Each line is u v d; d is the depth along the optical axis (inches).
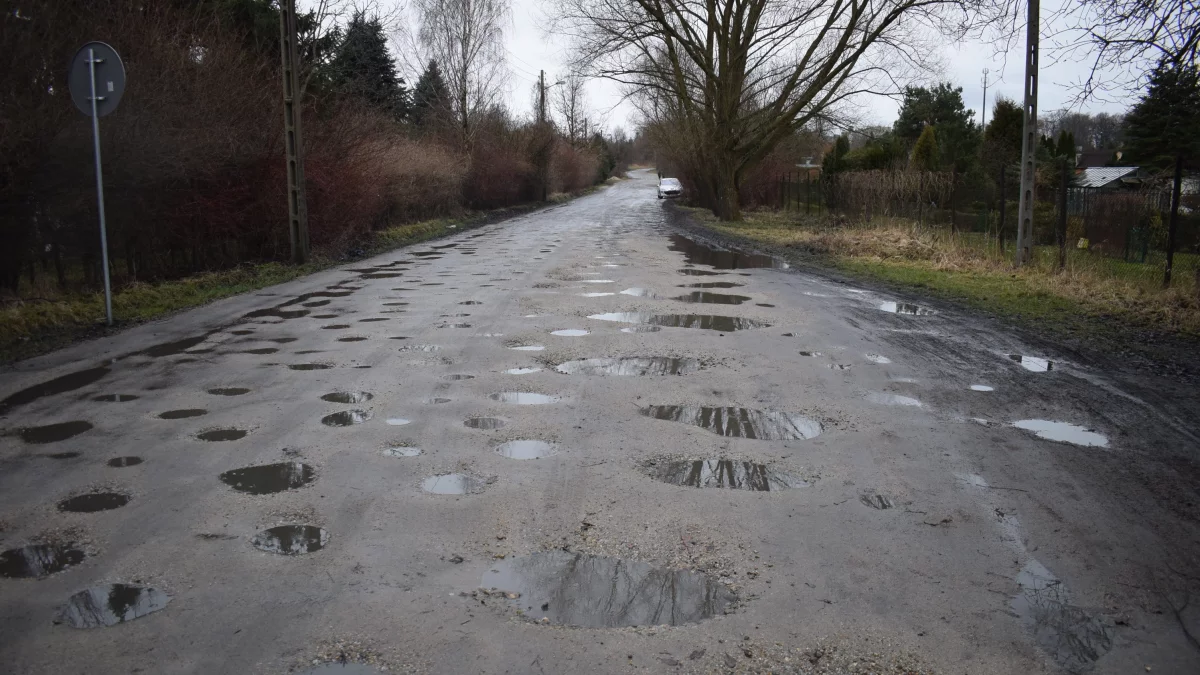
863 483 187.3
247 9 824.9
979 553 152.3
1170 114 392.5
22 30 395.9
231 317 414.3
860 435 223.0
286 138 636.1
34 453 204.1
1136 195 721.0
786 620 128.3
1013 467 198.8
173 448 208.4
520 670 114.4
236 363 307.7
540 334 363.6
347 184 746.8
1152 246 706.2
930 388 273.9
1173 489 185.3
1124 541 158.1
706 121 1272.1
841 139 1886.1
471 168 1535.4
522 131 2134.6
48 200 434.9
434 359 313.1
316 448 208.7
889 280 574.9
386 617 127.9
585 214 1660.9
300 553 149.7
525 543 154.6
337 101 804.0
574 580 140.4
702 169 1488.7
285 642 120.7
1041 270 582.2
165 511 168.2
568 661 116.6
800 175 1760.6
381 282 557.0
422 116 1605.6
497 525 162.4
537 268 647.8
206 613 128.6
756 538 157.8
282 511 168.6
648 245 891.4
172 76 497.7
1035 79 599.5
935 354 328.5
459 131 1565.0
